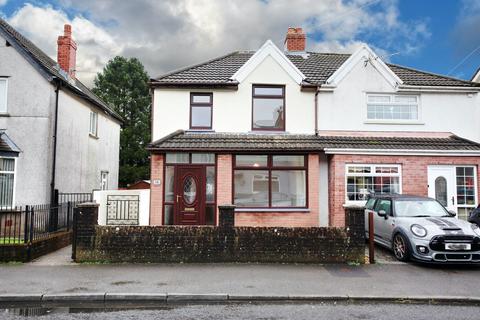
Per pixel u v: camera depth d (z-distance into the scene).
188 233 9.24
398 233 9.71
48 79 13.95
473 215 12.15
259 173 13.75
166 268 8.61
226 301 6.77
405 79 15.72
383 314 6.08
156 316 5.90
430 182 13.48
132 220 13.73
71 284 7.31
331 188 13.51
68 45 18.22
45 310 6.21
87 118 18.22
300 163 13.79
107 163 21.77
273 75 14.83
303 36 18.48
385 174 13.46
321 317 5.90
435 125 15.10
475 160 13.50
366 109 15.01
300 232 9.30
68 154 15.79
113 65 45.19
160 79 14.66
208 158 13.62
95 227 9.15
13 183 13.47
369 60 15.07
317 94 14.80
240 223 13.29
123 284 7.34
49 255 10.01
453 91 15.22
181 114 14.51
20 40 14.93
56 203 13.87
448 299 6.78
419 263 9.34
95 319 5.75
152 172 13.34
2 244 9.13
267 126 14.78
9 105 13.89
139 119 43.31
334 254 9.27
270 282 7.60
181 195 13.45
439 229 9.03
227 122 14.55
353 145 13.62
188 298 6.77
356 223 9.37
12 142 13.68
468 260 8.75
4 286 7.15
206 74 15.10
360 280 7.82
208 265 8.94
